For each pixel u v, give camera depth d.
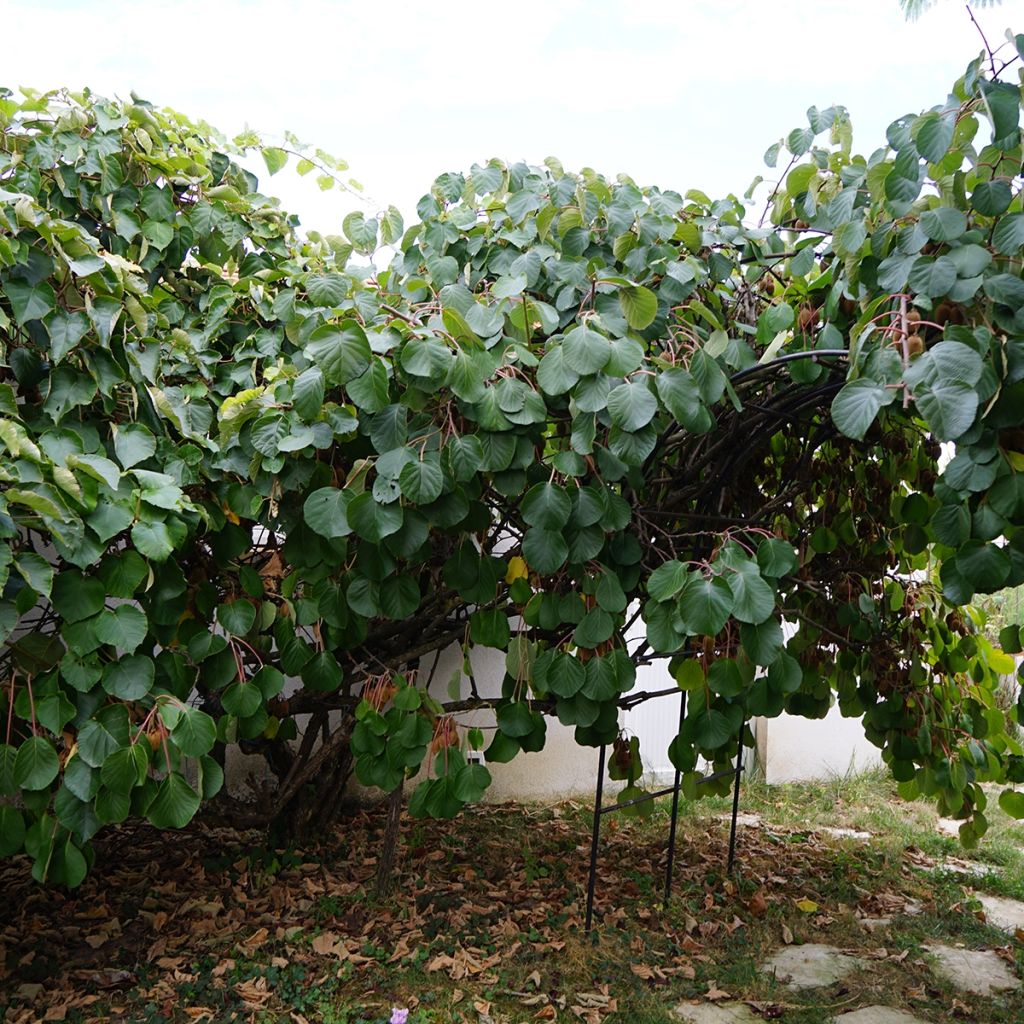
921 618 4.00
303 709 3.58
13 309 2.31
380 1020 2.90
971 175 2.21
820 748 6.61
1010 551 2.20
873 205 2.40
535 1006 3.07
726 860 4.63
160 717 2.36
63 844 2.35
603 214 2.87
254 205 3.36
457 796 2.70
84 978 3.11
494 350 2.47
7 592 2.25
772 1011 3.10
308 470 2.54
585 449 2.37
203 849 4.39
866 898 4.21
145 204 3.09
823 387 2.84
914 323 2.13
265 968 3.16
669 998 3.17
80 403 2.42
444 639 3.42
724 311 3.23
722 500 3.86
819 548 3.83
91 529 2.24
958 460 2.11
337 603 2.66
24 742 2.36
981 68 2.13
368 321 2.55
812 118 2.97
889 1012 3.14
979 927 3.93
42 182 2.98
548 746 5.82
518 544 2.99
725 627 2.70
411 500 2.42
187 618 2.70
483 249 3.06
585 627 2.62
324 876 4.09
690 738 2.75
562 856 4.59
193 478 2.59
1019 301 2.05
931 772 3.77
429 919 3.67
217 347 3.26
